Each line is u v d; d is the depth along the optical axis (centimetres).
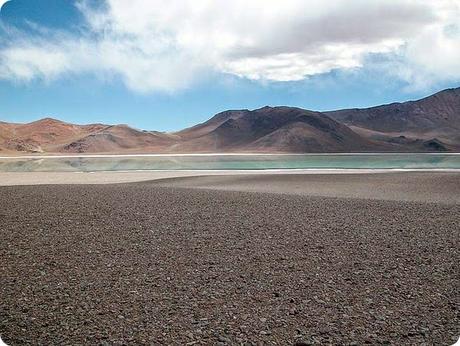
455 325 623
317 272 839
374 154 12962
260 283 774
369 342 572
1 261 895
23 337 575
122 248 997
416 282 793
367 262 907
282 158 9525
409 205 1677
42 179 3656
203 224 1263
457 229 1237
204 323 616
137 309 661
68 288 745
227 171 4784
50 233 1139
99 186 2444
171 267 859
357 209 1564
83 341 566
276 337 580
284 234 1143
